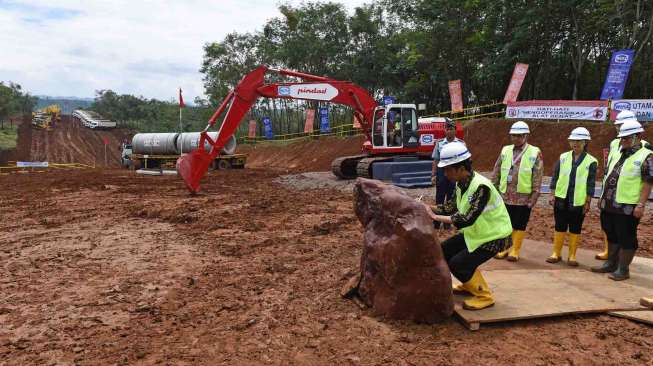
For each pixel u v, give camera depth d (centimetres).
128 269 664
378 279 464
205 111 5634
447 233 834
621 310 452
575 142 592
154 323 465
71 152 5362
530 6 2398
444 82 3108
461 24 2877
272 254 733
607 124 1878
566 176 600
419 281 430
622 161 543
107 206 1304
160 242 836
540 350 387
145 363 379
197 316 480
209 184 1919
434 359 374
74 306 518
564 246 734
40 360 388
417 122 1639
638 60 2244
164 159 2898
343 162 1791
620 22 2191
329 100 1647
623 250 536
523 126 623
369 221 488
